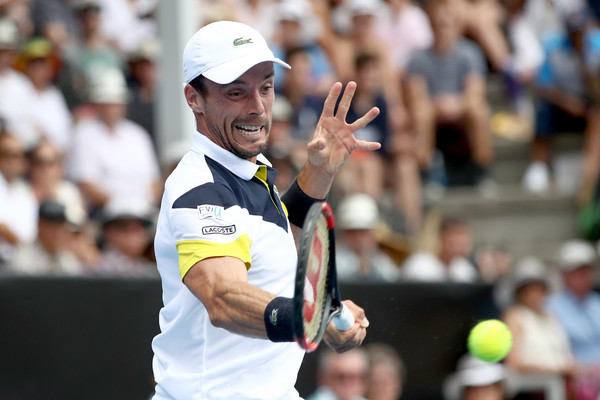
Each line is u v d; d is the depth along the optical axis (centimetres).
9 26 2733
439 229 2555
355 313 1016
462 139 3147
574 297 2516
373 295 2048
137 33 3209
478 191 3134
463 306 2120
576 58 3338
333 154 1056
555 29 3681
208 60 954
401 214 2762
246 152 977
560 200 3177
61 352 1808
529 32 3728
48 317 1805
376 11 3378
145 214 2200
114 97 2594
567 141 3341
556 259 3120
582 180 3216
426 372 2069
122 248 2109
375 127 2884
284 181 2469
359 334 1002
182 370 973
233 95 963
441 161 3156
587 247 2897
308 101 2889
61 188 2408
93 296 1838
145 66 2783
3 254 2152
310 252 815
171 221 932
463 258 2528
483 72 3569
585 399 2400
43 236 2061
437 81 3141
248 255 919
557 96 3306
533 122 3359
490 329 1453
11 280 1786
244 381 968
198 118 996
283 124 2622
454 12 3503
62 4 3014
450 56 3150
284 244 984
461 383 2075
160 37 2242
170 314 981
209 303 884
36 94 2653
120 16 3170
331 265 920
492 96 3603
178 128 2231
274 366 983
